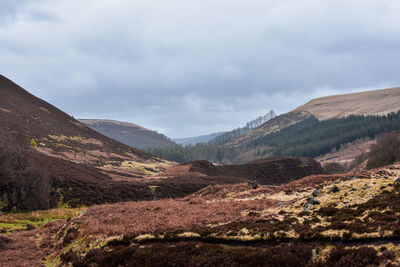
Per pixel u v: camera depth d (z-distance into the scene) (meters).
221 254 16.27
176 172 125.56
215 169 137.25
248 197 37.38
